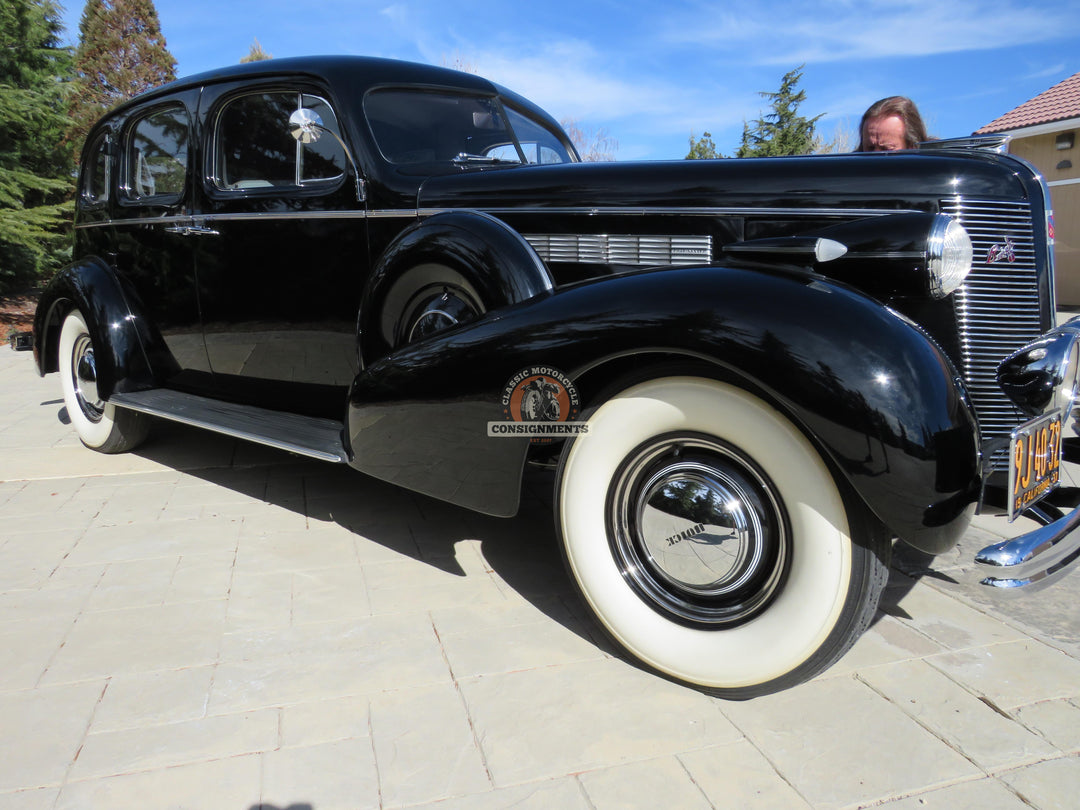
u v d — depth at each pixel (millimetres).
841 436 1567
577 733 1704
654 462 1907
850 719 1748
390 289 2557
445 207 2701
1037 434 1775
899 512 1562
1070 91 11852
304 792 1521
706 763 1602
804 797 1500
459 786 1537
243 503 3244
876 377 1558
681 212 2340
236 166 3244
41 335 4137
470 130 3193
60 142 13328
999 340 2082
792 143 17031
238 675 1938
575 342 1857
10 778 1560
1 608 2291
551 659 2016
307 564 2621
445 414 2127
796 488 1683
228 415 3178
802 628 1707
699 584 1862
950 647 2062
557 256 2551
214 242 3299
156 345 3725
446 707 1801
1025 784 1528
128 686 1888
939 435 1552
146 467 3768
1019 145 11992
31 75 12719
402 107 3025
